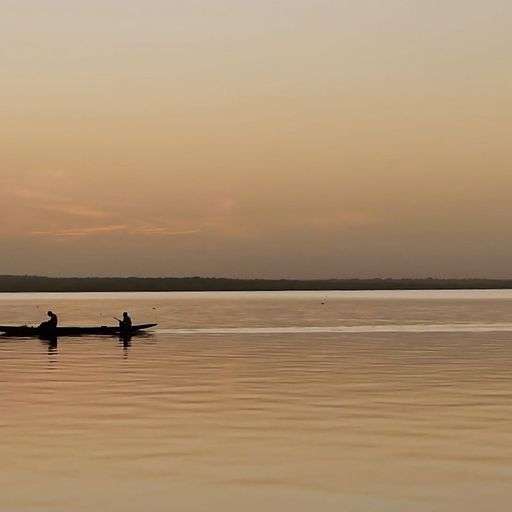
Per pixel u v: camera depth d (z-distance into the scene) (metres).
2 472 17.66
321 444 20.23
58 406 25.98
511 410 25.02
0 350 48.12
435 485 16.62
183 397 27.91
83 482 16.86
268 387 30.50
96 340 56.50
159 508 15.17
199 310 122.12
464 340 55.59
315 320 86.19
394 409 25.27
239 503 15.46
